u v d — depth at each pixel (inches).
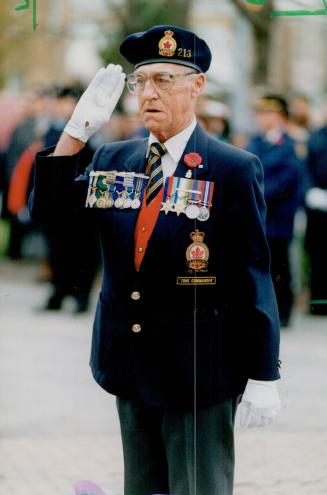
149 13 1309.1
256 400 402.0
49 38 1480.1
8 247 1310.3
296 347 831.7
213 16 1379.2
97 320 417.1
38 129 1162.0
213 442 402.3
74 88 1109.1
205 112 998.4
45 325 977.5
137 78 403.5
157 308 402.3
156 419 410.9
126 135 1106.7
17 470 566.9
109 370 408.8
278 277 919.7
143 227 402.6
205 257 399.5
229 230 400.5
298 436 608.7
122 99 1111.0
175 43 398.3
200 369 399.9
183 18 1311.5
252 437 613.3
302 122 1045.8
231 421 407.8
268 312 399.2
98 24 1391.5
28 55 1647.4
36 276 1275.8
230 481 407.8
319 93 1600.6
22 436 625.9
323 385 693.9
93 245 1031.0
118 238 405.1
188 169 401.7
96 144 1082.1
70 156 402.9
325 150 992.2
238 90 1348.4
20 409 683.4
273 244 920.3
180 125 402.6
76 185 408.2
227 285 404.2
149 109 399.9
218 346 402.0
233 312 405.1
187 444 400.8
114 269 407.2
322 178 981.2
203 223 399.5
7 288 1190.9
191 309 401.1
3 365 804.0
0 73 1680.6
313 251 964.0
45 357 835.4
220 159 401.7
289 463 567.8
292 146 927.0
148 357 402.9
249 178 398.3
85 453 601.3
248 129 1229.1
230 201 399.2
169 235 399.5
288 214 924.6
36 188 403.5
